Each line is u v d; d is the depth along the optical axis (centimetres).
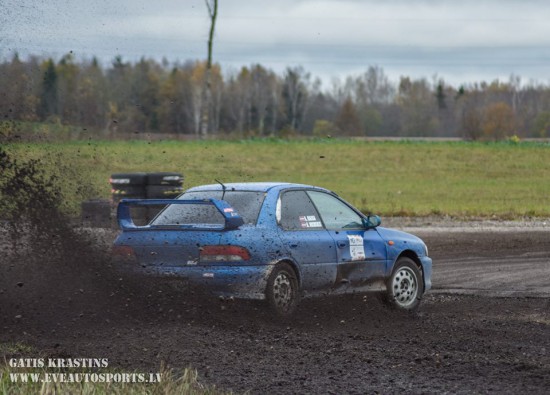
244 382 1989
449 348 2447
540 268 4384
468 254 4938
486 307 3322
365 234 3109
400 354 2339
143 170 10675
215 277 2653
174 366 2116
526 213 7706
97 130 15138
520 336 2681
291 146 17400
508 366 2200
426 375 2091
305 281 2845
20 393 1711
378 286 3127
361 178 12500
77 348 2277
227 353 2281
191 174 11019
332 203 3080
